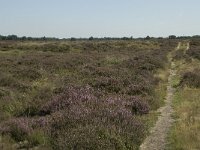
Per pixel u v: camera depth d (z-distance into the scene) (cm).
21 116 1435
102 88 1983
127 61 3709
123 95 1748
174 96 2028
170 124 1370
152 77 2614
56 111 1347
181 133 1192
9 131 1163
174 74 3247
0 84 2078
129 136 1059
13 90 1878
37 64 3459
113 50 7344
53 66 3306
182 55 5334
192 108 1598
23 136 1136
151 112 1588
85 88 1695
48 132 1100
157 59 4012
